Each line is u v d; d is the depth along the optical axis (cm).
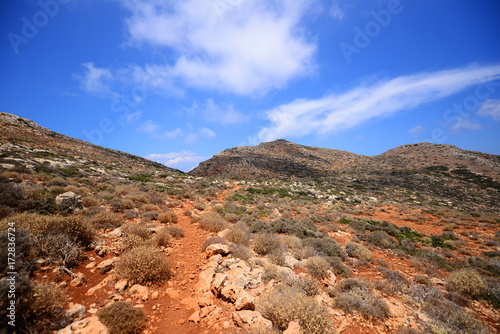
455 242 1452
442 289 784
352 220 1895
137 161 5803
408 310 587
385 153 13025
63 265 533
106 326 388
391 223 1930
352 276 801
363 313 542
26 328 332
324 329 412
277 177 7094
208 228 1152
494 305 689
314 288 613
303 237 1260
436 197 4662
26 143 3328
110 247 711
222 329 427
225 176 7294
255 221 1502
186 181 3650
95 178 2030
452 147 10931
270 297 499
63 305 416
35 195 923
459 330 512
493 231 1777
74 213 904
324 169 8738
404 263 1074
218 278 584
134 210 1192
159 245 850
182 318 461
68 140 5044
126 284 534
